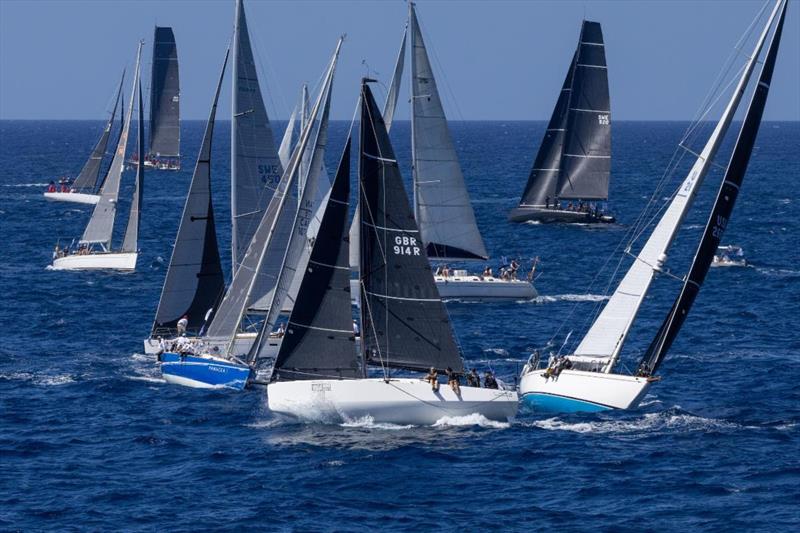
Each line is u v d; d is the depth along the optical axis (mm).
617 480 156125
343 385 177875
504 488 152875
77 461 163500
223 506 145500
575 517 142500
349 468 159500
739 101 192500
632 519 141750
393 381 177875
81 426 181500
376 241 177375
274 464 161750
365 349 179500
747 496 150125
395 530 137750
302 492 150750
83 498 148125
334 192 177875
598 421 184500
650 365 193750
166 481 155000
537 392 194375
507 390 183625
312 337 179750
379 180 176500
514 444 171000
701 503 147625
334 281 179000
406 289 178000
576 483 154875
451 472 158625
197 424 182875
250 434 176625
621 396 189500
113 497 148500
